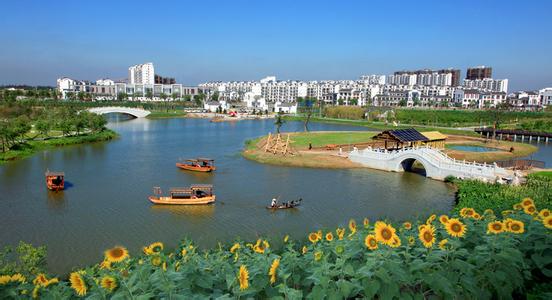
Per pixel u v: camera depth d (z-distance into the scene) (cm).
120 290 890
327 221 4047
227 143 9812
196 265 1055
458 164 5753
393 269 897
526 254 1202
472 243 1166
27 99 18062
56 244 3409
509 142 10375
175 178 5862
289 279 1066
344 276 1007
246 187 5378
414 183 5703
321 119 18175
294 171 6450
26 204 4512
